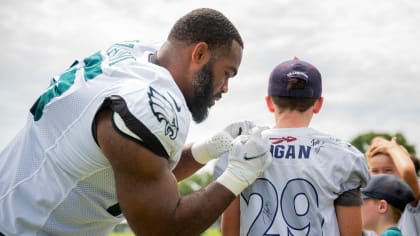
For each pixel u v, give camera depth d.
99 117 2.65
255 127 3.05
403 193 4.10
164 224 2.60
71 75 2.91
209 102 3.01
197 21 2.94
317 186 3.14
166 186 2.62
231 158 2.86
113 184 2.79
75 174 2.74
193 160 3.39
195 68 2.94
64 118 2.76
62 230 2.83
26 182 2.82
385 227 4.09
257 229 3.18
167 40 3.03
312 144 3.21
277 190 3.19
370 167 5.00
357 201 3.19
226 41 2.96
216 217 2.74
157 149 2.60
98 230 2.94
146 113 2.59
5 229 2.81
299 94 3.24
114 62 2.87
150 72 2.77
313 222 3.12
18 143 2.96
